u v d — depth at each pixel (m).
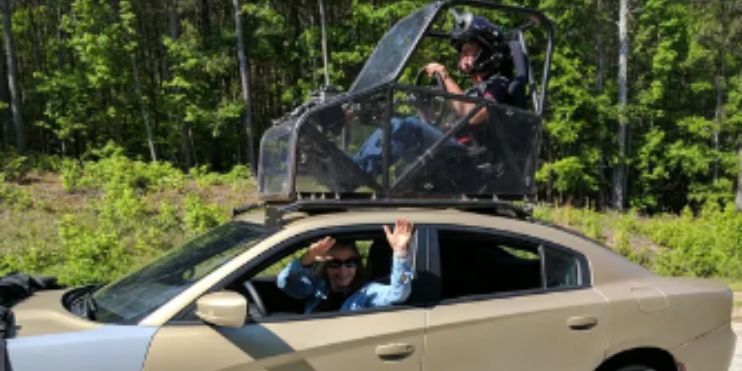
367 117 3.66
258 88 38.81
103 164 22.38
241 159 34.47
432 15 4.03
